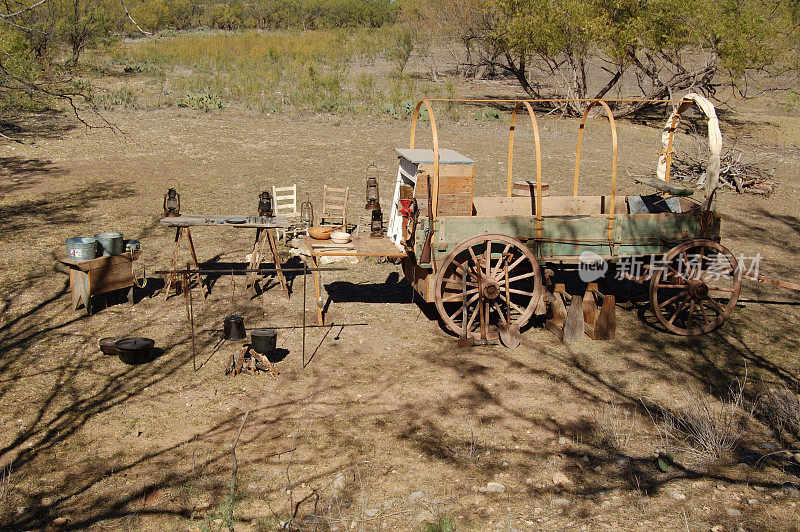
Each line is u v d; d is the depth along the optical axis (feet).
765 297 33.76
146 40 135.23
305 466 18.53
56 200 44.65
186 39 136.46
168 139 63.93
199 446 19.40
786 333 29.14
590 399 22.89
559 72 91.25
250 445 19.49
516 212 30.32
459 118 81.51
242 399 22.16
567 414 21.83
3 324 26.99
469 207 26.91
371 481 17.90
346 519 16.21
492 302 27.73
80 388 22.50
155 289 31.14
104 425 20.38
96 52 110.63
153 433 20.06
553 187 52.75
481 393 22.99
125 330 26.91
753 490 17.78
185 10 170.60
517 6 83.97
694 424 20.57
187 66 110.32
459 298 26.37
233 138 65.51
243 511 16.51
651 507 16.87
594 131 79.87
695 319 30.30
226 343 26.18
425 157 27.35
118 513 16.42
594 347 27.12
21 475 17.89
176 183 49.65
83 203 44.09
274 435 20.08
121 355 23.81
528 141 72.13
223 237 38.78
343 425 20.72
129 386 22.74
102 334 26.50
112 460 18.67
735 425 21.07
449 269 26.66
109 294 30.60
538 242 26.71
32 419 20.58
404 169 28.66
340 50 132.26
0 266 32.81
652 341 27.91
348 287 32.89
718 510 16.76
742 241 43.04
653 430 20.97
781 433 20.98
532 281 34.86
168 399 21.98
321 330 27.78
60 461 18.57
